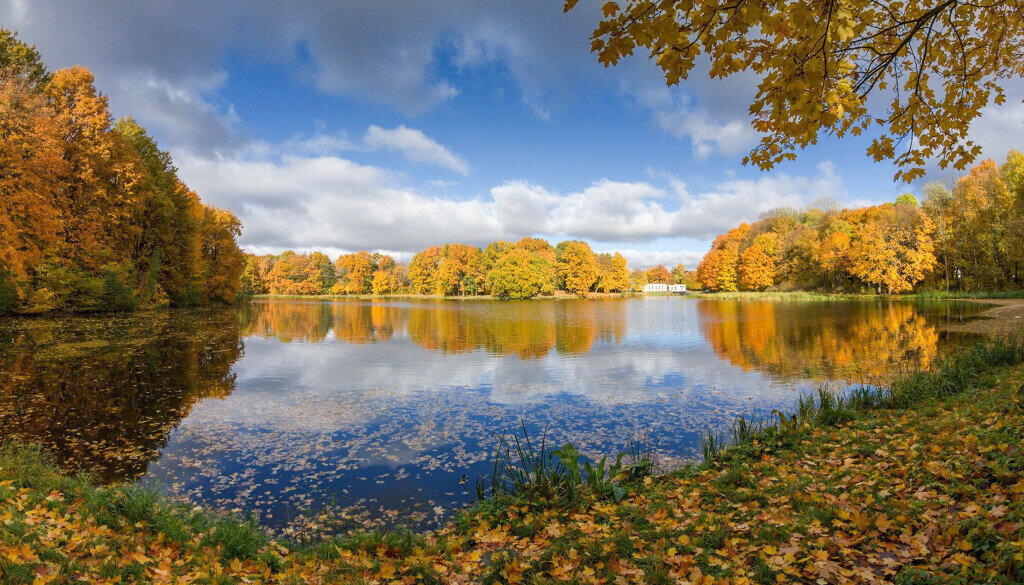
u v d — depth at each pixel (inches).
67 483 211.9
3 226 848.9
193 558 153.7
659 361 672.4
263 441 344.5
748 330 1016.9
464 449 327.3
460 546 173.2
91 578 127.2
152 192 1301.7
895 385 360.5
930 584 109.9
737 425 368.5
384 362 688.4
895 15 148.8
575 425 377.1
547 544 165.3
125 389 492.7
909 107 163.8
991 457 175.6
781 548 138.2
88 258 1112.2
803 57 131.3
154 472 288.2
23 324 930.7
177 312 1478.8
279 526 223.1
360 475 283.9
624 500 205.5
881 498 160.7
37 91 1029.2
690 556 139.5
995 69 161.0
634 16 116.0
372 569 154.3
